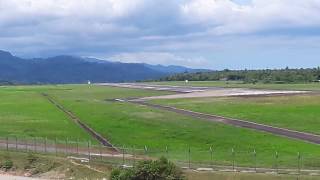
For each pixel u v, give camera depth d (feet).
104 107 606.55
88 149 315.78
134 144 346.33
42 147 333.62
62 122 475.31
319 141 334.85
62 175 269.44
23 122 476.95
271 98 634.02
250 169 250.37
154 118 474.08
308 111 484.33
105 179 249.34
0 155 308.19
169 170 223.30
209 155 297.12
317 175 231.91
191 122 440.45
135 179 223.51
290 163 265.75
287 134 365.81
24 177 273.75
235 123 429.38
